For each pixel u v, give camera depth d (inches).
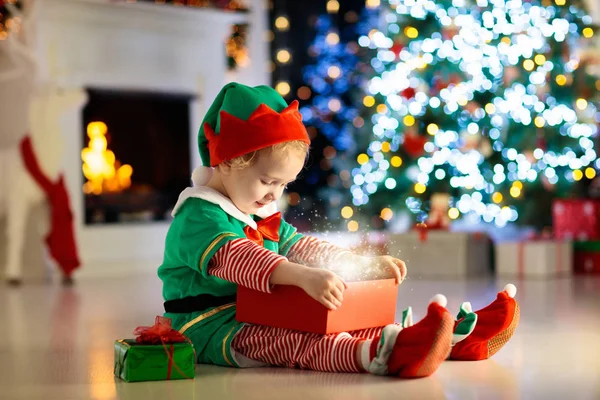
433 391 76.4
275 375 84.7
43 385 83.3
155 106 242.1
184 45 242.7
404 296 153.0
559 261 198.5
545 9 210.2
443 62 212.1
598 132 220.5
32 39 209.3
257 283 84.7
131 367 83.2
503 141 211.8
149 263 235.5
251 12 258.5
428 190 214.8
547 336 107.0
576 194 217.0
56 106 210.2
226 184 91.7
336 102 287.3
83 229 224.4
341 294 82.5
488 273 201.8
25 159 204.1
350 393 76.0
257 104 90.1
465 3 212.1
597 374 83.8
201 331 91.7
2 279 214.7
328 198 289.1
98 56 226.8
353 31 299.1
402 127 218.4
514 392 75.9
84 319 135.5
